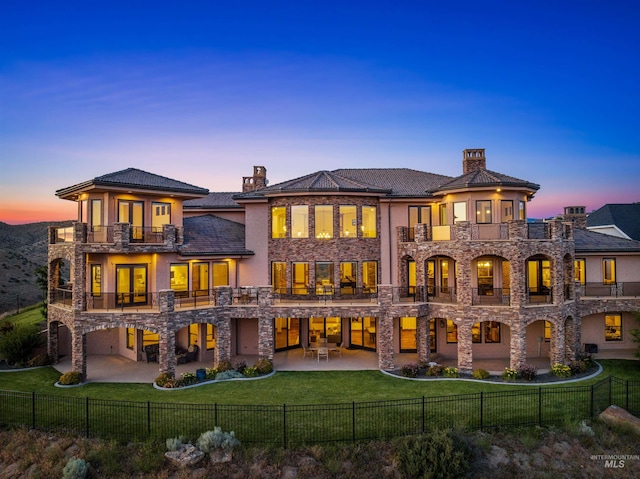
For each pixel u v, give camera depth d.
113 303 25.20
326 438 16.47
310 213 28.38
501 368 25.42
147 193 26.25
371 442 16.16
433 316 26.16
